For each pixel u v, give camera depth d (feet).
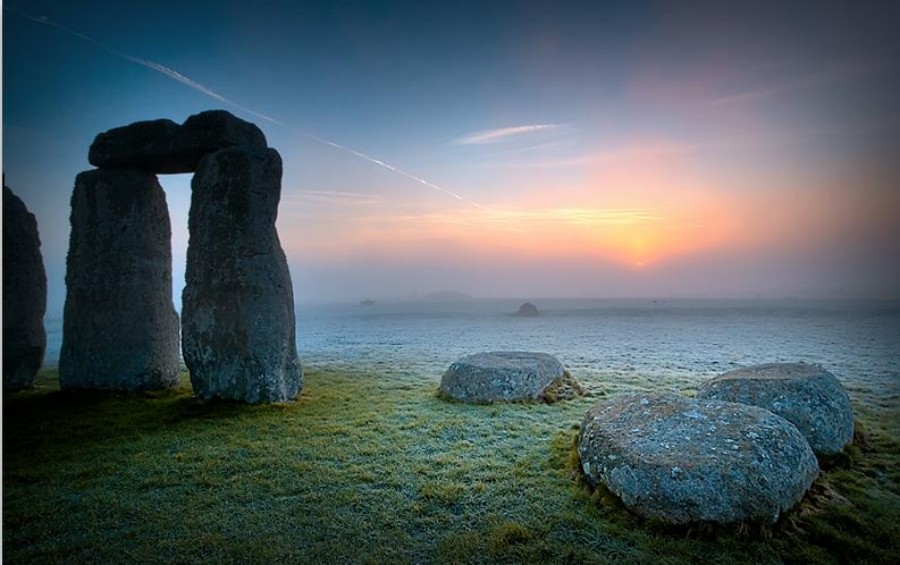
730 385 26.91
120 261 41.47
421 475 22.91
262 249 37.27
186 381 46.96
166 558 16.48
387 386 43.57
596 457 20.85
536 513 19.13
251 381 36.37
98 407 35.83
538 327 114.21
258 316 36.60
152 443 27.71
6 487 22.06
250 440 28.07
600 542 17.15
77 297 41.63
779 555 16.06
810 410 24.12
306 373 51.72
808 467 19.67
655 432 20.85
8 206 43.24
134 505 20.18
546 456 24.99
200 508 19.95
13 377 42.55
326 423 31.22
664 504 17.58
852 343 72.49
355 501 20.34
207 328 37.29
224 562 16.24
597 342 79.56
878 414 31.58
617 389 40.40
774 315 136.26
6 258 42.83
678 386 41.50
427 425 30.60
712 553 16.16
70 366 41.32
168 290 44.09
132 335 41.16
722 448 19.01
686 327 106.63
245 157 36.96
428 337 93.40
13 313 42.93
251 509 19.80
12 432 29.89
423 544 17.21
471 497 20.56
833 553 16.30
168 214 44.78
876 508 18.90
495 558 16.33
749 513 17.10
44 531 18.24
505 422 30.91
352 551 16.74
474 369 37.60
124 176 41.88
